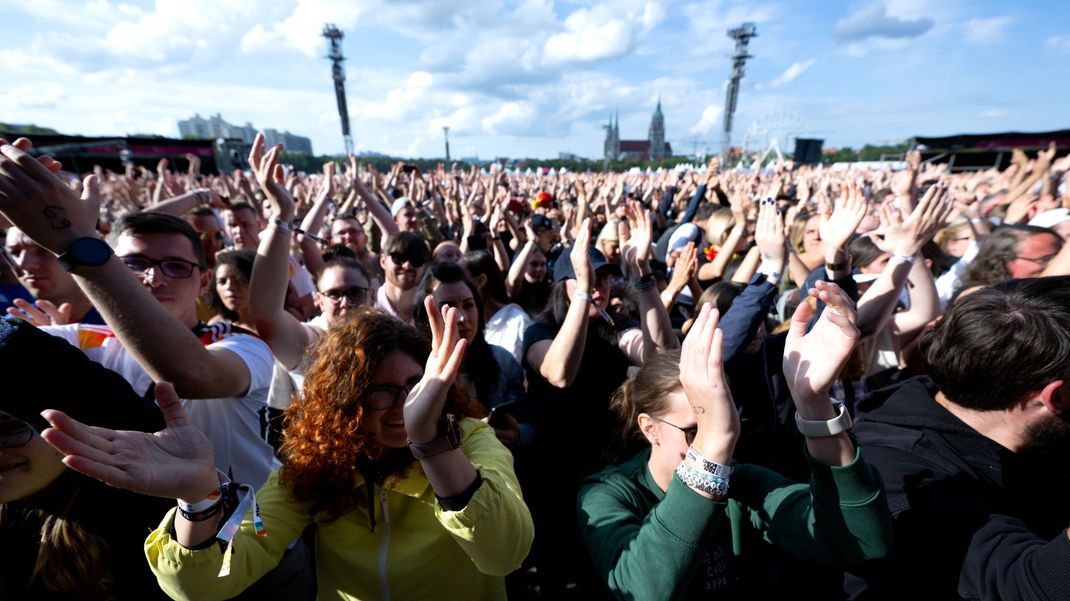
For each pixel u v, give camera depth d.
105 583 1.33
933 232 2.27
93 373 1.16
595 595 1.61
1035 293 1.30
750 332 2.27
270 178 2.03
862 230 5.66
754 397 2.45
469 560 1.56
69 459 0.95
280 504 1.48
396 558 1.47
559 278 2.86
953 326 1.39
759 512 1.58
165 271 1.91
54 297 2.30
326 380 1.44
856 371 2.66
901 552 1.31
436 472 1.21
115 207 8.52
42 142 20.84
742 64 41.75
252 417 2.03
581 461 2.66
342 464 1.43
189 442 1.11
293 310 3.82
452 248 4.69
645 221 2.57
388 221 5.12
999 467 1.33
